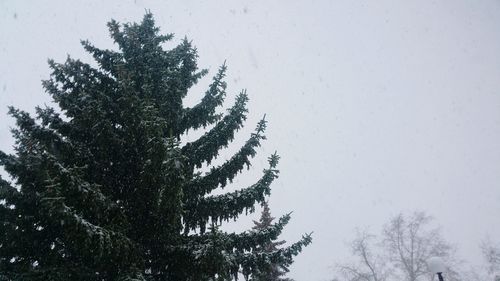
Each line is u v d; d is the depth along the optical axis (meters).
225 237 7.62
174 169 7.43
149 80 10.59
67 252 8.15
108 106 9.94
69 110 9.17
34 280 7.00
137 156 9.24
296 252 9.28
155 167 7.79
